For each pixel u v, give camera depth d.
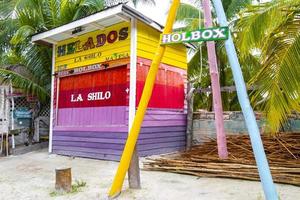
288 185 4.57
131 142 4.23
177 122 8.31
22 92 9.55
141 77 7.05
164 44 4.20
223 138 5.84
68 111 8.30
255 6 5.19
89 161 7.14
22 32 8.85
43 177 5.48
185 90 8.66
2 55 11.39
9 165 6.82
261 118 6.56
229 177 5.09
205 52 11.95
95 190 4.51
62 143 8.23
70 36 8.18
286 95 4.08
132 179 4.54
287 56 4.24
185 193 4.27
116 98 7.23
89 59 7.81
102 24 7.34
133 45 6.91
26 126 10.05
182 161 5.73
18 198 4.21
